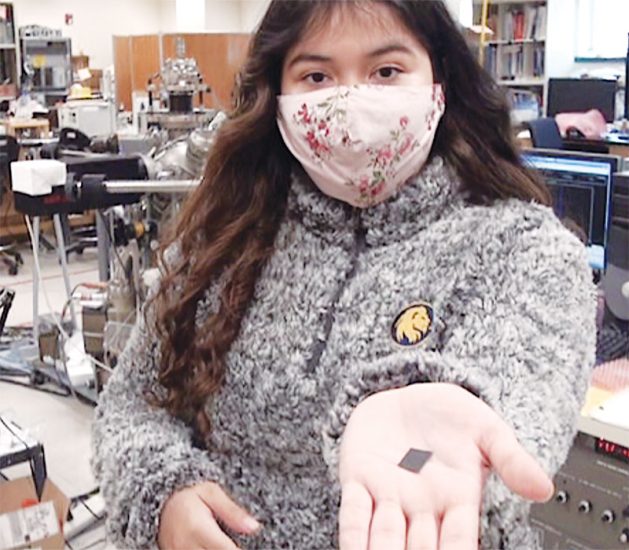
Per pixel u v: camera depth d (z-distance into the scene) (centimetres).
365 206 93
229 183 104
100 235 330
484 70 96
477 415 61
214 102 338
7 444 231
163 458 95
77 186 223
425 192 91
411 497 55
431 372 69
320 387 90
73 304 365
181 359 101
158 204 240
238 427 96
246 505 94
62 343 354
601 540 162
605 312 194
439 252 88
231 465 96
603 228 195
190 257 106
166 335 102
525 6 752
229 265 100
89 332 301
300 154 95
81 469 280
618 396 158
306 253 96
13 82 791
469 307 82
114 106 616
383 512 54
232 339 96
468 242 87
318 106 92
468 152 94
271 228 100
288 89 97
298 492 94
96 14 952
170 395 103
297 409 91
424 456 59
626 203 191
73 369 347
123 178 230
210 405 98
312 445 92
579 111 586
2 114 701
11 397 351
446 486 56
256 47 99
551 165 204
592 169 196
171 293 105
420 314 86
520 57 763
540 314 78
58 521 210
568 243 84
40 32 823
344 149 91
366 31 89
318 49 91
